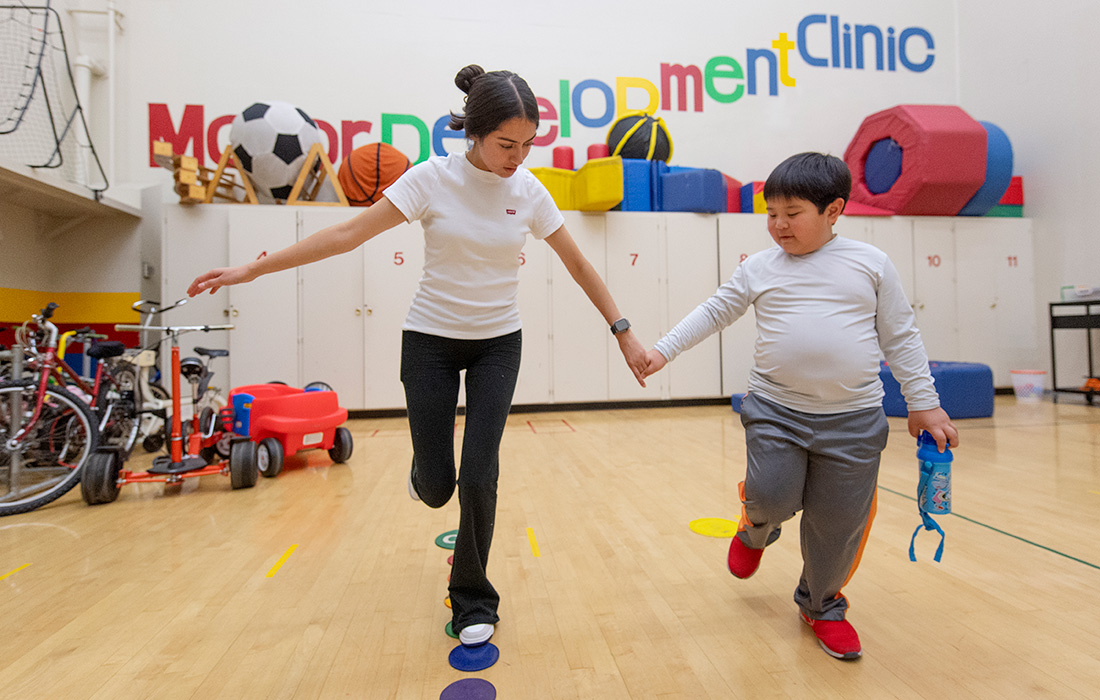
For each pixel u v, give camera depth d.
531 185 1.45
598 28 6.19
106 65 5.41
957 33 6.81
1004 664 1.28
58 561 1.94
